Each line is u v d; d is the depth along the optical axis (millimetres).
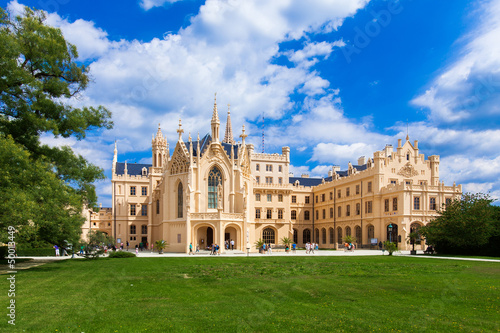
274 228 102500
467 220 57938
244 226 74438
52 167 37969
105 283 25172
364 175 88062
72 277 28484
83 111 39156
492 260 45750
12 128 35500
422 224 74750
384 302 18797
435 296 20234
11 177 29828
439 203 76750
